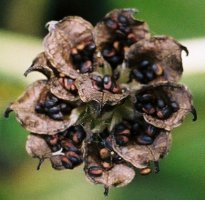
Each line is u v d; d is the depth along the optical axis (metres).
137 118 0.15
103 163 0.15
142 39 0.15
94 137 0.15
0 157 0.18
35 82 0.15
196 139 0.17
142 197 0.18
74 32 0.15
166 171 0.18
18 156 0.18
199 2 0.17
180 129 0.17
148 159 0.15
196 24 0.17
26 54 0.17
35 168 0.18
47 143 0.15
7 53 0.17
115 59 0.15
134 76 0.15
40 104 0.15
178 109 0.15
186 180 0.18
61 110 0.15
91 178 0.15
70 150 0.15
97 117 0.15
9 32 0.17
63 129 0.15
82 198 0.17
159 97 0.15
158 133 0.15
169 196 0.18
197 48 0.17
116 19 0.15
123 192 0.18
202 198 0.18
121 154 0.15
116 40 0.15
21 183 0.18
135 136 0.15
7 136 0.18
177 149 0.17
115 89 0.14
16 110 0.15
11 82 0.17
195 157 0.17
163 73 0.15
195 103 0.17
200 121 0.17
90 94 0.14
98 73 0.15
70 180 0.17
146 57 0.15
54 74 0.15
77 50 0.15
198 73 0.17
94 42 0.15
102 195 0.18
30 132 0.15
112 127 0.15
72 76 0.15
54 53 0.15
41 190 0.18
